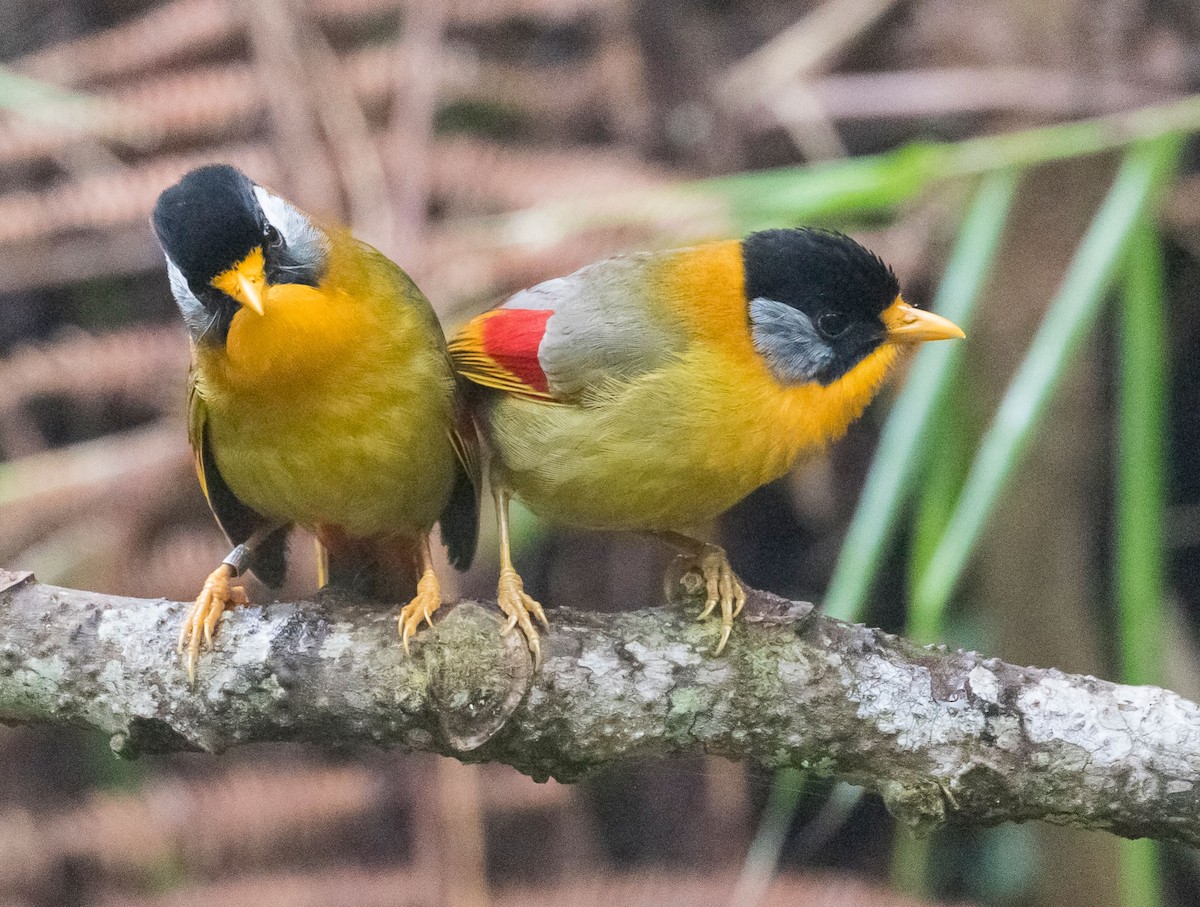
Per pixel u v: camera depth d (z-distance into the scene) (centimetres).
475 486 850
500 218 1135
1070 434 1170
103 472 1102
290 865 1022
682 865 1144
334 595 703
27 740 1202
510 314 795
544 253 1070
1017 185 1105
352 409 750
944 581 844
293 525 850
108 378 1081
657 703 666
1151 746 639
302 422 748
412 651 665
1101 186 1138
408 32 1180
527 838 1079
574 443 768
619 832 1152
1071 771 646
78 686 688
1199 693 1227
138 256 1246
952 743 656
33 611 693
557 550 1218
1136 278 938
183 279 741
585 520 808
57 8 1390
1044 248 1145
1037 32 1214
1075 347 902
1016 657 1194
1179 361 1387
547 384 770
